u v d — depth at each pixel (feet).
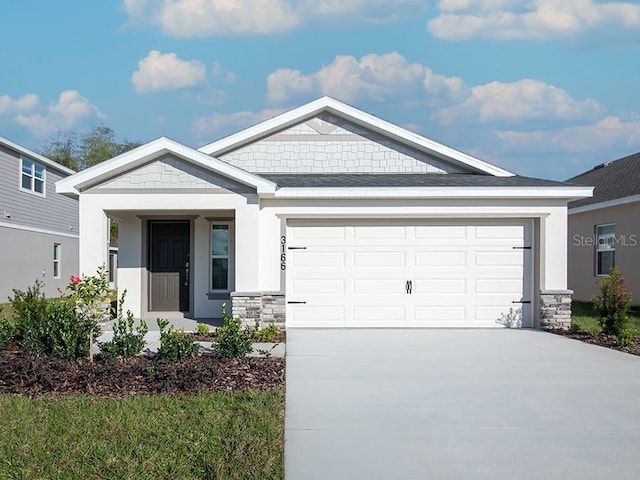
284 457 17.46
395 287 45.37
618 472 16.42
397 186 44.01
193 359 29.07
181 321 48.19
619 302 40.98
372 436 19.43
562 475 16.19
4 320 33.99
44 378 25.48
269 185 42.01
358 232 45.39
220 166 41.68
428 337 40.68
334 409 22.54
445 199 44.78
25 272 87.30
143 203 42.04
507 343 38.22
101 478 15.57
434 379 27.68
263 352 32.09
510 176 51.06
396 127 51.31
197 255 50.42
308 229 45.24
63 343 29.43
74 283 30.83
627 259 64.08
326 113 52.08
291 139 52.06
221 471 16.02
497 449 18.22
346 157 51.98
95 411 21.39
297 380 27.30
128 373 26.50
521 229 45.70
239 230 42.47
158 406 22.04
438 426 20.49
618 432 19.92
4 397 23.34
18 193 85.15
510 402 23.63
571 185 44.27
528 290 45.68
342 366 30.53
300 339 39.63
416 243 45.42
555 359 32.76
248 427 19.77
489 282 45.57
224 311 33.45
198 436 18.78
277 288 44.27
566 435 19.60
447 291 45.47
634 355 34.09
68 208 104.12
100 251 41.75
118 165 41.06
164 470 16.08
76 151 189.88
